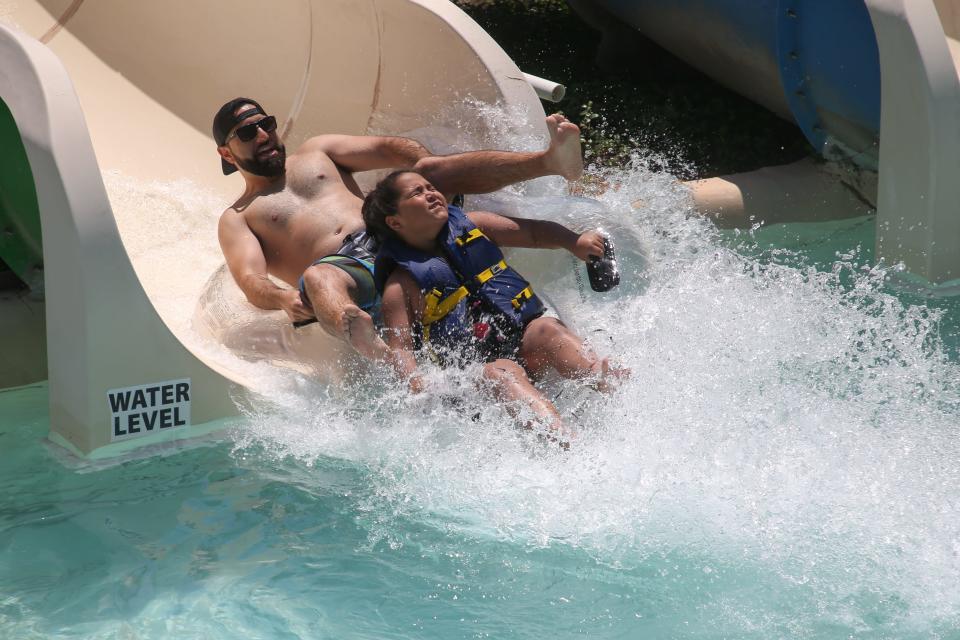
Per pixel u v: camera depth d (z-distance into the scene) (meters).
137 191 16.52
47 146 11.30
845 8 18.61
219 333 13.51
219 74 18.14
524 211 14.30
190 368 12.06
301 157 14.68
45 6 17.89
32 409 13.28
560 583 9.35
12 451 12.02
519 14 29.22
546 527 10.25
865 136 19.92
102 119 17.25
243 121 13.95
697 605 8.98
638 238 14.32
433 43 15.75
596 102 23.53
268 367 13.15
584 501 10.59
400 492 10.95
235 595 9.21
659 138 22.23
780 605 8.92
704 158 21.72
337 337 12.22
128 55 17.98
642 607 8.98
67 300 11.54
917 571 9.26
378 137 14.92
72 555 9.86
